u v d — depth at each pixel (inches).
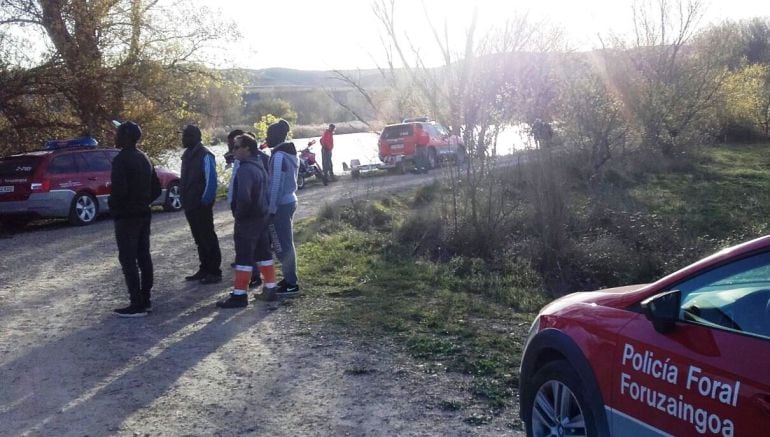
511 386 231.6
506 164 467.8
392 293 357.4
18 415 215.8
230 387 236.7
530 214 456.8
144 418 213.0
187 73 876.0
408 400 222.8
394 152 1017.5
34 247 520.1
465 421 206.8
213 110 925.2
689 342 136.7
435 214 483.2
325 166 964.0
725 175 850.1
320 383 238.7
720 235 540.7
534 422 179.2
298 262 425.1
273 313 323.3
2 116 791.7
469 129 463.5
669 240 482.9
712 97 1034.7
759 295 131.0
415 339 280.5
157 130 849.5
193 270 419.5
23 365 259.1
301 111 1692.9
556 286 413.1
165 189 740.7
